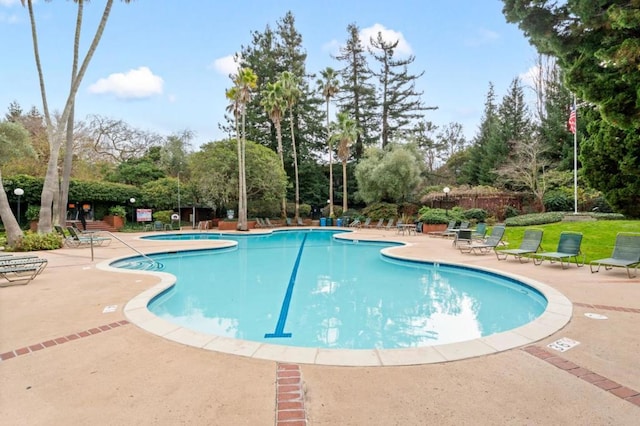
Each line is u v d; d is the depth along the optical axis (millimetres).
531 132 26984
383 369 3061
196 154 24250
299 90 29484
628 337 3758
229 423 2270
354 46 33844
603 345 3549
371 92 33938
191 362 3221
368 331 5020
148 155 31688
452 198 24078
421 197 26469
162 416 2354
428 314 5809
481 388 2717
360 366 3119
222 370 3055
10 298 5480
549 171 22547
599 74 5340
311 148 34156
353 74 34062
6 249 11688
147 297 5523
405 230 20359
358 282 8195
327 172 35688
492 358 3271
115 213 22703
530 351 3416
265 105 27125
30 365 3156
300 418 2326
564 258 8734
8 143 19781
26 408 2453
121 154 32312
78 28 13109
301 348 3535
